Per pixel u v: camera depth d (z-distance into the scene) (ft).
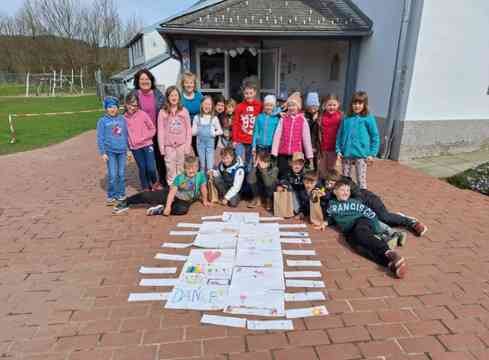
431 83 21.86
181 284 8.70
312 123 16.07
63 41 126.41
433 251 10.61
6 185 17.80
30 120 46.88
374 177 18.88
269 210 13.84
